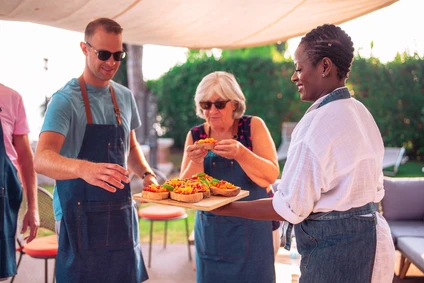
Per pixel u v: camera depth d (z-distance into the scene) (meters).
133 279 2.53
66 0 2.81
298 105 11.63
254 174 2.44
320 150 1.62
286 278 3.27
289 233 1.86
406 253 3.82
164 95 12.44
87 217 2.37
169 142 10.79
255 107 11.80
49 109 2.30
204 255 2.60
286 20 3.46
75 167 1.96
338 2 3.04
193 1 2.95
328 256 1.70
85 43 2.38
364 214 1.70
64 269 2.39
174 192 2.02
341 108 1.66
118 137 2.46
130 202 2.52
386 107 10.87
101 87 2.46
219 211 1.99
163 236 5.80
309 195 1.65
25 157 2.79
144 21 3.34
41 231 5.93
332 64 1.69
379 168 1.74
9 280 4.20
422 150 10.96
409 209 4.45
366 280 1.70
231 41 4.10
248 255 2.52
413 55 9.87
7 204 2.59
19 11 3.00
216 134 2.67
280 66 11.68
